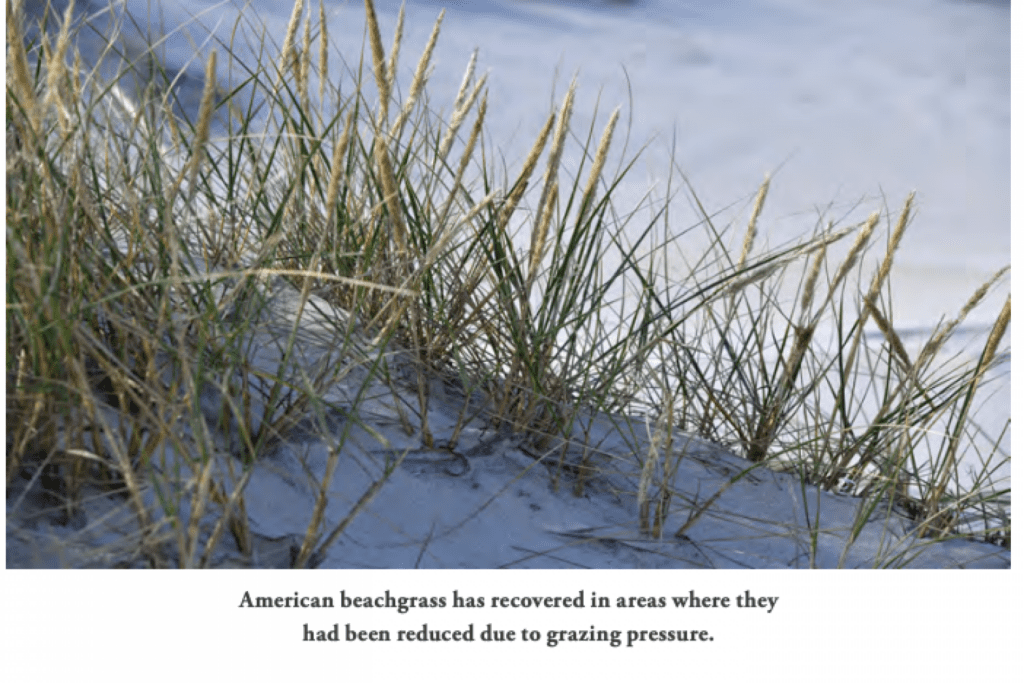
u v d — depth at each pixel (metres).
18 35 1.63
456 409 2.21
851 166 6.55
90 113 1.93
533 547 1.93
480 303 2.22
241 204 2.32
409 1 8.02
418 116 2.29
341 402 2.06
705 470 2.31
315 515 1.66
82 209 1.88
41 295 1.55
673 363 2.56
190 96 3.76
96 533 1.65
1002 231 5.57
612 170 5.37
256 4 5.38
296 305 2.21
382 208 2.19
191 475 1.74
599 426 2.35
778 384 2.41
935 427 2.93
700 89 7.66
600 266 2.39
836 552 2.07
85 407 1.63
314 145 2.16
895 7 10.32
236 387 1.89
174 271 1.67
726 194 5.62
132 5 5.19
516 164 4.88
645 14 9.21
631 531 2.02
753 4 10.05
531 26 8.21
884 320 2.30
